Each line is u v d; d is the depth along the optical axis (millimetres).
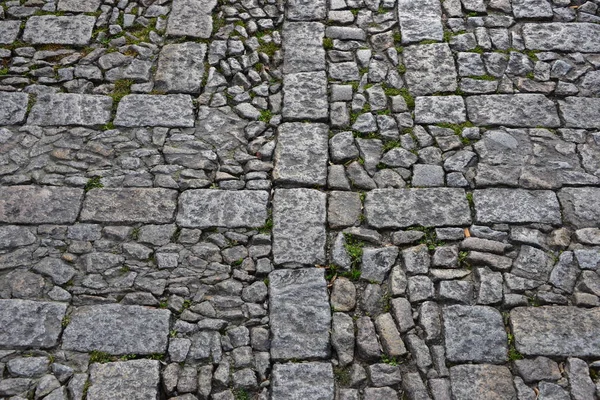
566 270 3338
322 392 2988
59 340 3135
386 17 4473
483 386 2994
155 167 3742
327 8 4547
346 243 3449
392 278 3318
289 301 3242
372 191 3627
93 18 4469
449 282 3293
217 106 4027
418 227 3494
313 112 3961
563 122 3926
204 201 3598
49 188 3654
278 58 4270
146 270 3363
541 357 3064
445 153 3789
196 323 3184
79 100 4027
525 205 3570
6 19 4465
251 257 3402
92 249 3438
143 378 3008
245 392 3002
